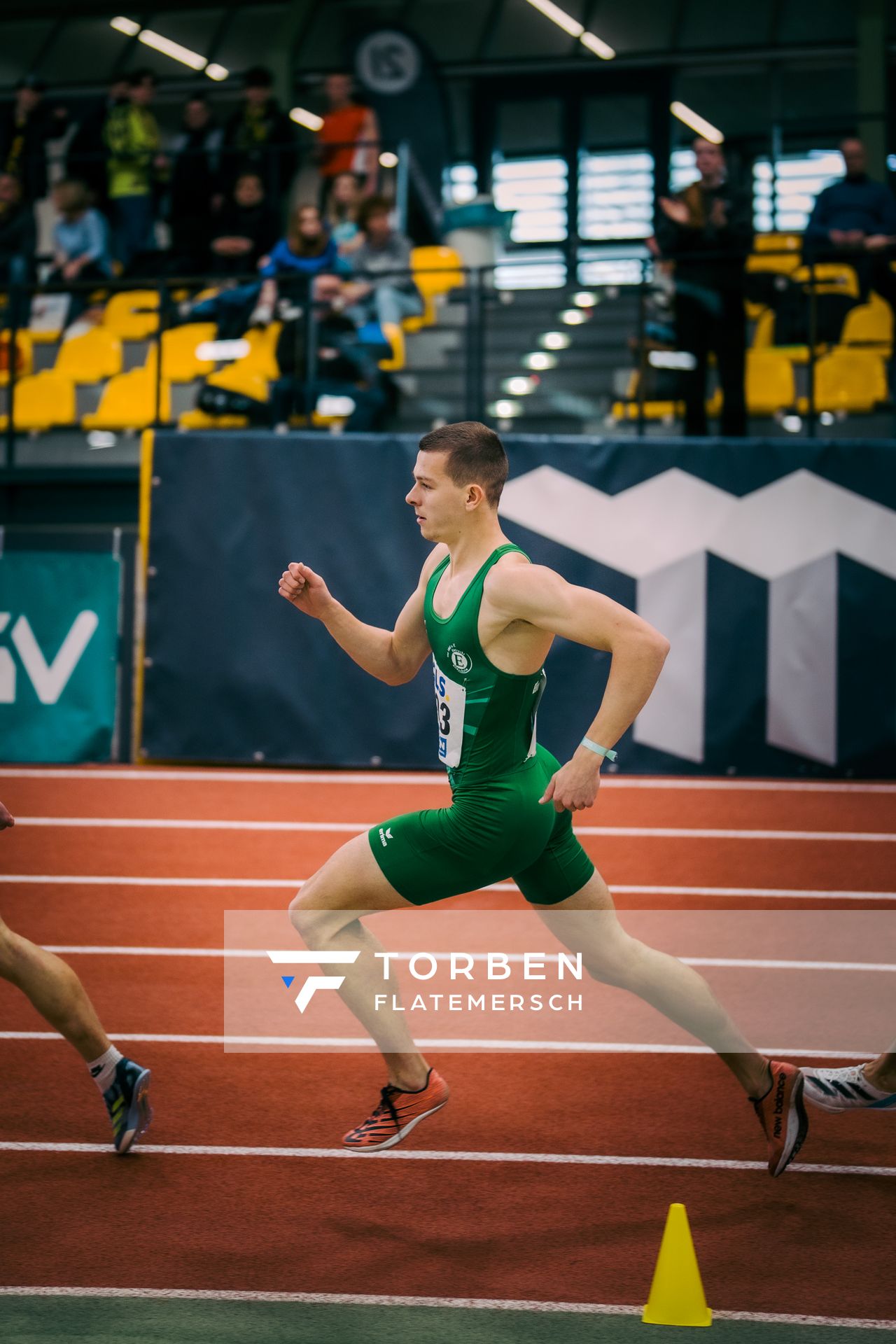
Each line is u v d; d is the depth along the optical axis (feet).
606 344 141.28
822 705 104.94
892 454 104.53
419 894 36.32
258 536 106.63
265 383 126.82
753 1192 38.47
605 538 105.29
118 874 76.33
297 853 81.51
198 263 137.39
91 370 141.90
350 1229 36.06
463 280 151.33
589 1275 33.68
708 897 71.82
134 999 54.95
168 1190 38.27
